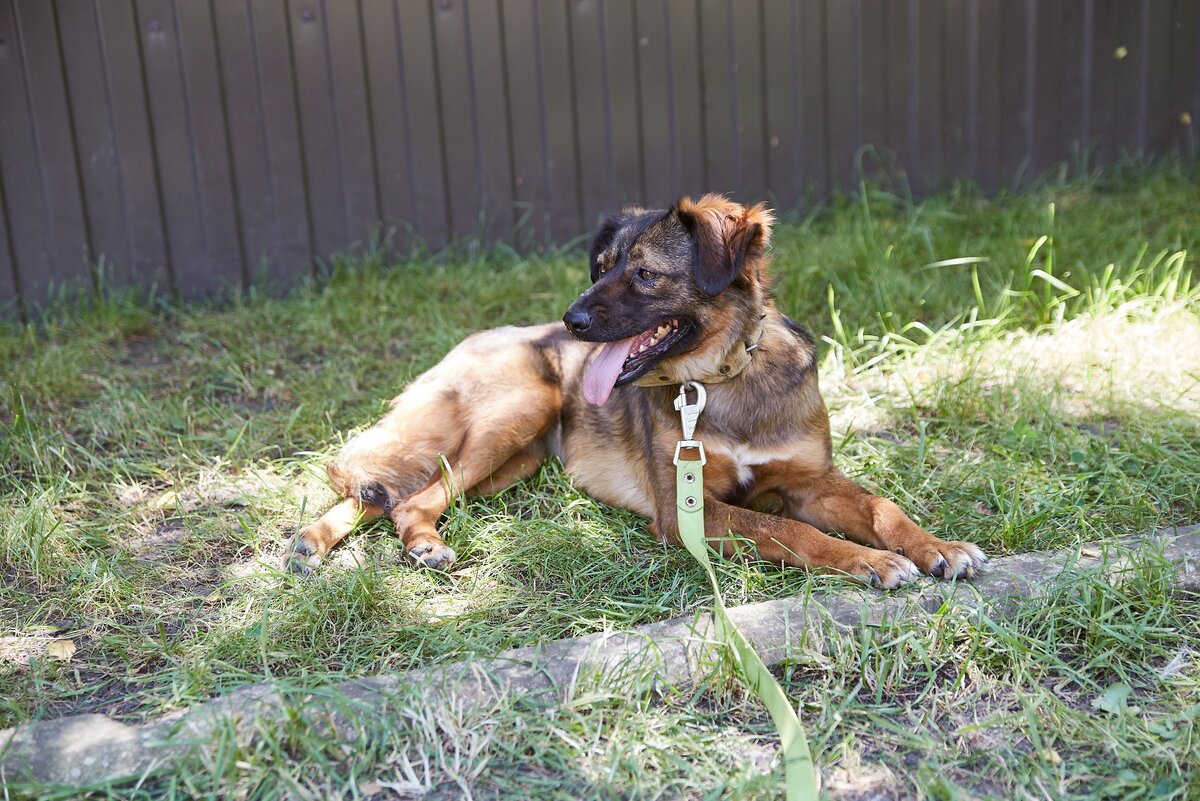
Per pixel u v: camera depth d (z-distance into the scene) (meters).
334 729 1.26
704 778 1.23
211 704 1.28
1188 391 1.83
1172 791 1.19
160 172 2.46
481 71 2.52
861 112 2.70
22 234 2.43
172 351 2.25
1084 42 2.75
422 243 2.58
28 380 2.06
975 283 2.07
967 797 1.20
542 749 1.25
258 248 2.53
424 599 1.48
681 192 2.65
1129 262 2.24
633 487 1.69
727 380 1.60
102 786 1.21
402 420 1.72
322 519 1.60
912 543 1.47
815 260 2.36
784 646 1.35
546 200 2.61
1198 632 1.36
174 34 2.40
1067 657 1.35
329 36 2.46
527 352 1.75
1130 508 1.56
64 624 1.46
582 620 1.41
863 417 1.86
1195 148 2.83
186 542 1.61
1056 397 1.84
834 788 1.22
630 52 2.56
